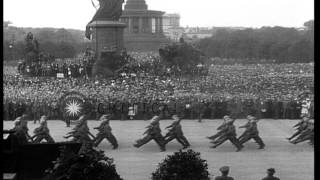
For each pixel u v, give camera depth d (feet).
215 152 146.92
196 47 343.87
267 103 224.12
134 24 392.47
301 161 133.59
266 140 166.61
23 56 335.06
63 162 72.59
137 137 171.01
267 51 383.24
